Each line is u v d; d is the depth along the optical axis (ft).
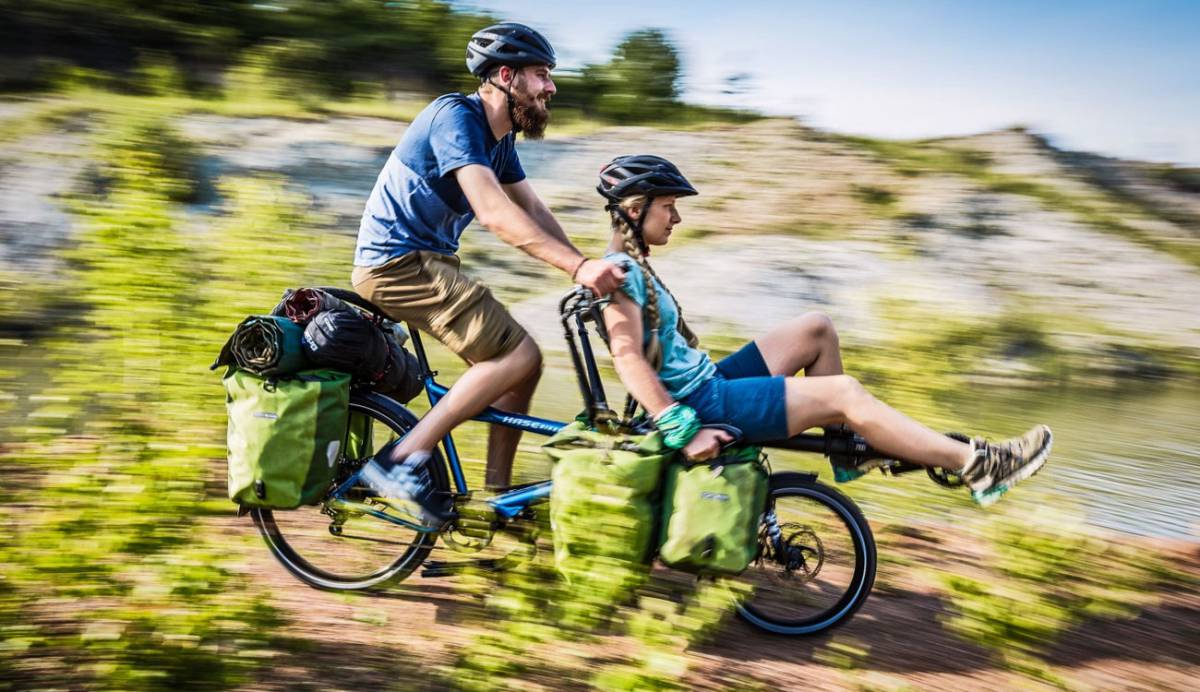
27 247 25.85
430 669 9.57
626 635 10.19
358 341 10.58
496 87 10.65
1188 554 13.55
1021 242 30.89
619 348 10.11
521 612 10.02
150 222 17.19
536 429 10.87
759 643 10.70
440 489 10.98
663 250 29.81
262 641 9.55
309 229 20.57
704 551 9.86
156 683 8.77
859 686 9.78
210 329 15.49
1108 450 18.63
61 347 17.25
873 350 21.66
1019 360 24.30
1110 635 11.07
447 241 10.89
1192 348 25.58
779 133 37.32
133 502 10.69
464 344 10.66
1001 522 12.44
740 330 24.56
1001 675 10.12
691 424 9.91
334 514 11.15
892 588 12.05
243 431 10.39
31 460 12.44
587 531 9.94
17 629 9.29
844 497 10.85
